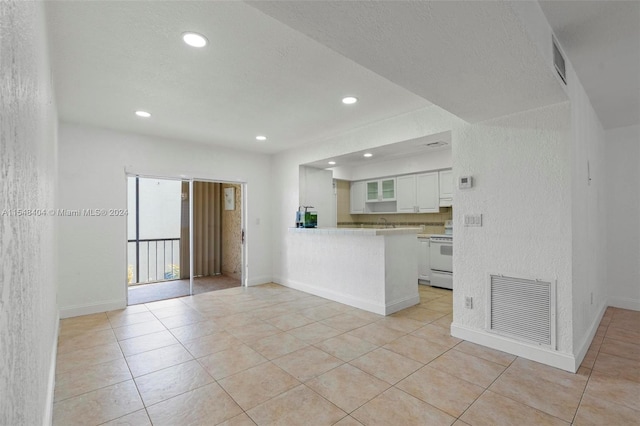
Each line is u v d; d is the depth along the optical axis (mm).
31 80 1020
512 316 2805
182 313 3996
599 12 1932
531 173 2689
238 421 1920
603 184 4133
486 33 1596
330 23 1525
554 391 2213
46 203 1761
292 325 3549
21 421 799
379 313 3939
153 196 5438
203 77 2676
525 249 2729
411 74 2041
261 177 5727
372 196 6926
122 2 1742
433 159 5703
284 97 3123
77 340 3133
